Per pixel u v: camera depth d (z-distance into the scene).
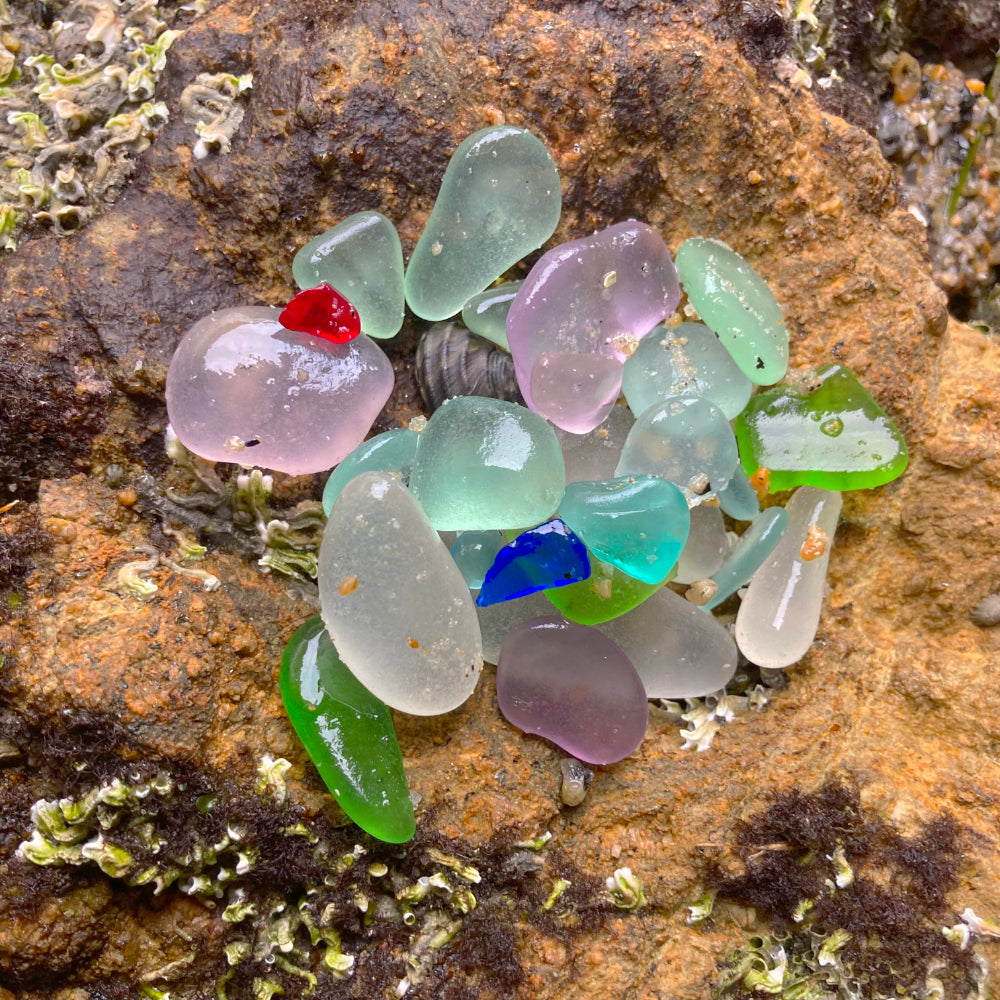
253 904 0.16
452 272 0.17
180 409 0.16
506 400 0.17
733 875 0.17
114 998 0.16
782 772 0.17
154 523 0.17
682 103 0.18
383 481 0.15
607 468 0.17
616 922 0.16
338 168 0.17
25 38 0.19
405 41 0.17
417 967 0.16
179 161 0.18
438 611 0.15
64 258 0.17
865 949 0.16
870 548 0.18
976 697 0.17
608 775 0.17
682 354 0.17
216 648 0.16
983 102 0.21
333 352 0.16
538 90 0.18
